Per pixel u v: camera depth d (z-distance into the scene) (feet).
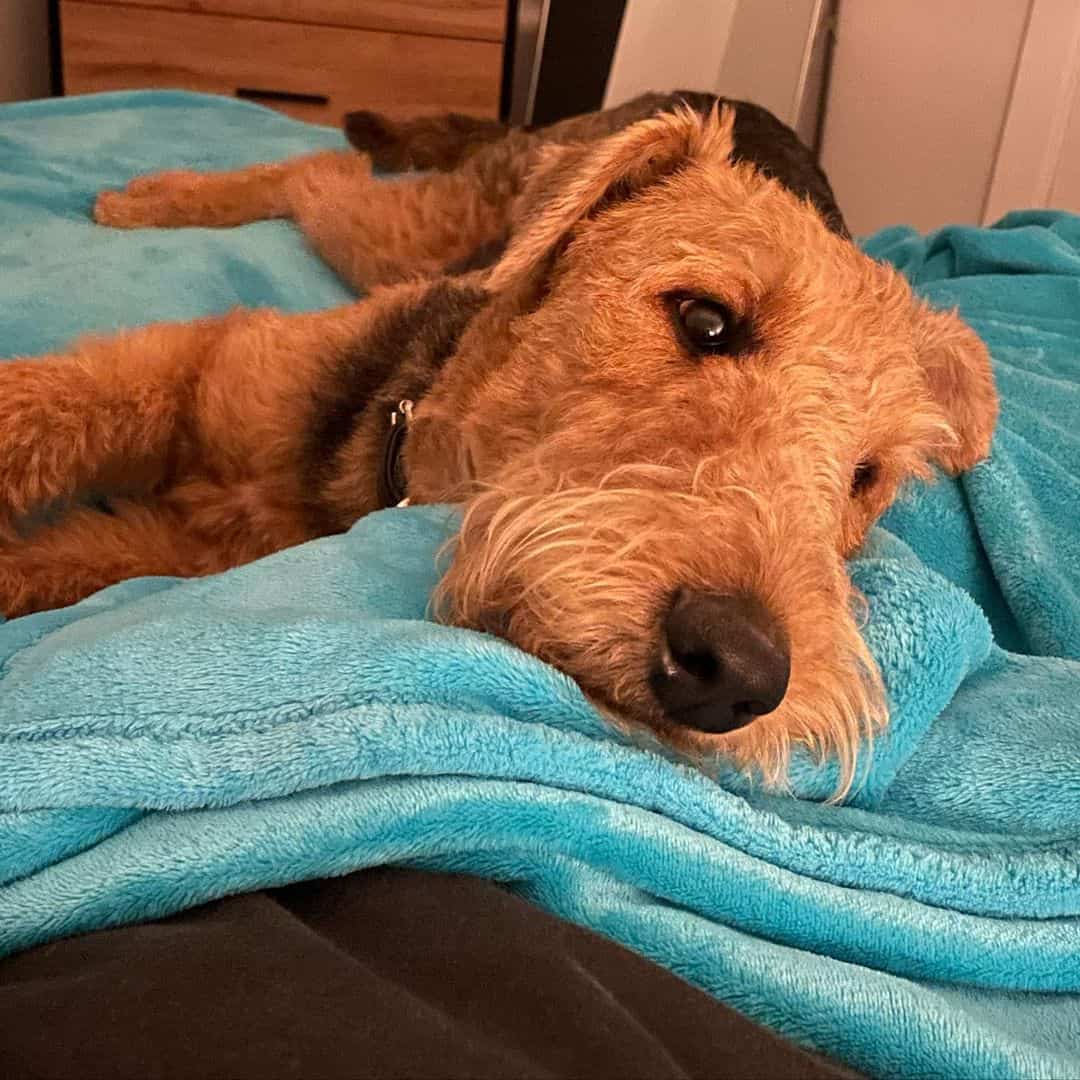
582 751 1.17
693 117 1.89
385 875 1.12
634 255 1.70
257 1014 0.88
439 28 5.86
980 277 3.52
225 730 1.09
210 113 4.45
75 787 1.04
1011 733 1.46
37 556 1.87
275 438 2.13
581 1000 0.95
